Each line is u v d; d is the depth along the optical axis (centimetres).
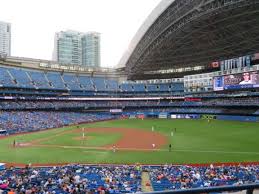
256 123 8906
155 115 12225
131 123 10219
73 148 5578
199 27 8831
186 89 12850
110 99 12862
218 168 3566
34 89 11125
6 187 2556
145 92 13362
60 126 9606
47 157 4791
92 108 12388
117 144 5959
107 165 4166
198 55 11738
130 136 7050
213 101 11612
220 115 10712
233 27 8800
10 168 3803
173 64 12925
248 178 2902
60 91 11912
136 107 12925
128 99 12988
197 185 2636
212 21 8338
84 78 13362
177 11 8594
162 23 9681
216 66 11562
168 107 12619
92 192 2350
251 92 10194
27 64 11962
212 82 11462
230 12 7619
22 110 10469
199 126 8731
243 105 10169
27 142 6341
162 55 11788
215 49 10956
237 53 11044
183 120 10781
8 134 7738
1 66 10944
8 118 9000
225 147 5353
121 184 2789
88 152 5184
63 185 2586
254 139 6112
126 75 14238
